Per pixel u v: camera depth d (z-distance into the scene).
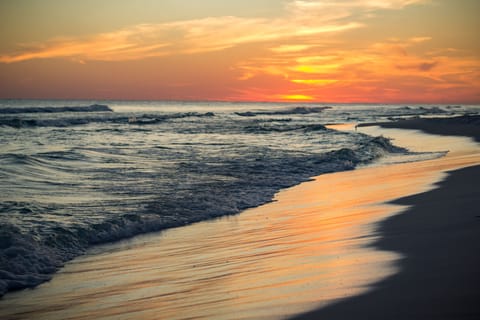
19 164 17.81
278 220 10.75
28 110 72.06
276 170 18.61
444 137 33.00
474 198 10.72
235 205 12.69
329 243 8.03
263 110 107.00
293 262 7.11
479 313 4.39
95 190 14.23
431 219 8.98
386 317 4.57
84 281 7.38
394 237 7.89
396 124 47.47
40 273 7.87
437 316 4.45
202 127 45.69
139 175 16.97
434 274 5.68
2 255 8.20
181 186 14.99
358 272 6.15
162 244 9.39
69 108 79.19
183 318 5.34
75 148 24.53
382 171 18.02
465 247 6.77
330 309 4.97
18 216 10.85
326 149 26.14
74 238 9.56
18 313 6.24
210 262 7.79
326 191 14.30
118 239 9.98
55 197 13.12
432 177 15.01
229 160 21.16
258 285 6.22
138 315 5.69
